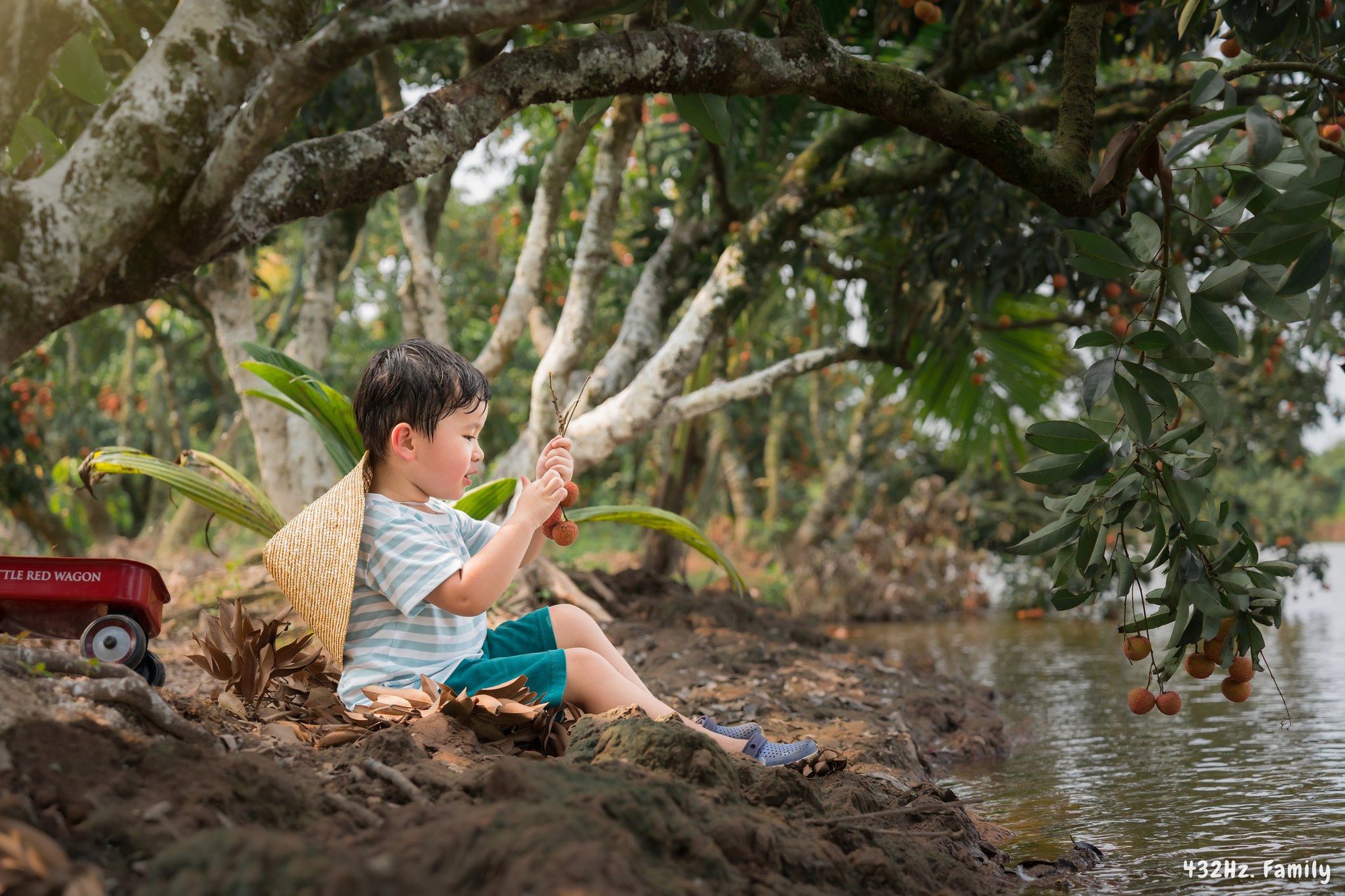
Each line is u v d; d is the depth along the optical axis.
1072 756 4.29
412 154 2.66
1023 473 2.89
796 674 5.31
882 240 7.92
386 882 1.53
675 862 1.79
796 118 7.31
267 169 2.52
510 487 4.49
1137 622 2.90
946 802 2.88
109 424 16.78
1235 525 2.82
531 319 7.73
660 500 9.36
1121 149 3.04
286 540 2.77
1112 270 2.88
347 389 14.99
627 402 6.09
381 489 2.93
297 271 11.68
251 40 2.45
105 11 4.00
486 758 2.48
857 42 7.02
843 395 20.53
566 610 3.02
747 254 6.16
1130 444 2.98
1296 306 2.60
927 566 12.28
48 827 1.74
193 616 6.00
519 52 2.81
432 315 7.22
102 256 2.35
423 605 2.81
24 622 2.69
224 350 6.99
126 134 2.34
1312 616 10.11
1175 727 4.79
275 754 2.37
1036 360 8.14
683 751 2.25
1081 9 3.62
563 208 10.00
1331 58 3.09
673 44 2.92
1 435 9.62
